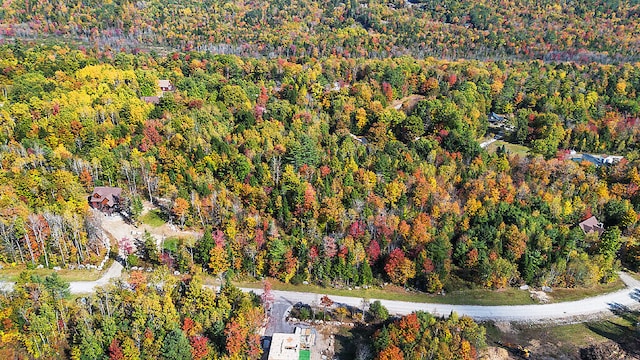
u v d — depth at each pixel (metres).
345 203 162.62
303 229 152.38
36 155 161.88
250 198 160.62
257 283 139.12
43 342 109.00
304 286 139.75
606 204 170.62
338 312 129.25
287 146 184.50
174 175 166.00
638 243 157.88
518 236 146.75
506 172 189.12
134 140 180.50
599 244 150.25
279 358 111.81
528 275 143.38
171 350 106.38
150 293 117.19
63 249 137.00
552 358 120.69
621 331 130.12
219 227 152.38
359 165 183.50
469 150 198.88
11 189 145.12
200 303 117.75
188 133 182.62
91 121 183.50
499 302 137.88
